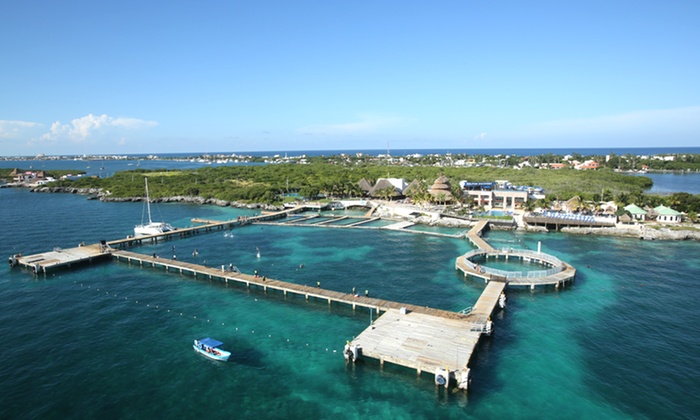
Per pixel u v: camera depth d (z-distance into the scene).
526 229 131.50
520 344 56.06
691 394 45.06
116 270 91.00
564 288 77.06
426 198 165.25
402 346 52.38
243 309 69.12
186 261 97.38
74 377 48.84
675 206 135.62
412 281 81.75
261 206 183.25
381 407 43.41
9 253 104.19
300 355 53.97
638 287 77.06
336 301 70.88
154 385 47.34
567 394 45.22
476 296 73.31
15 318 65.25
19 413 42.34
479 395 45.19
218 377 49.00
